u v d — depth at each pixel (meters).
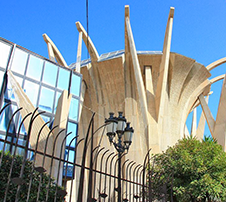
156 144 18.30
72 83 17.36
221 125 20.83
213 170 12.69
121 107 23.22
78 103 17.25
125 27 21.61
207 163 12.73
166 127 21.86
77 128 16.45
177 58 22.59
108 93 23.86
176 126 23.00
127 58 22.86
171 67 23.12
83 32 22.72
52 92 15.93
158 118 19.62
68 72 17.33
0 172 5.43
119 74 23.11
